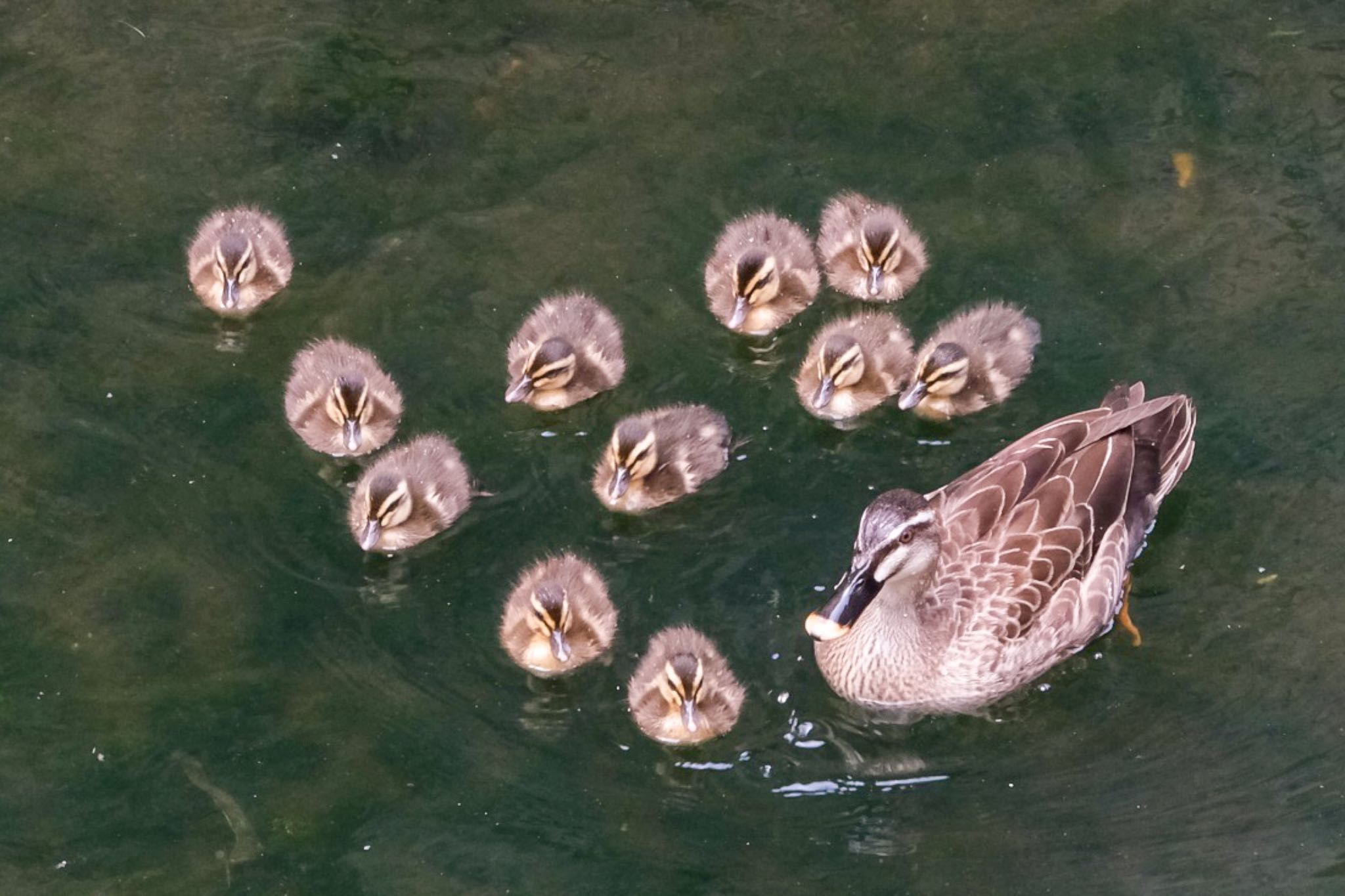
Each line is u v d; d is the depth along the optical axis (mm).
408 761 12023
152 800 11703
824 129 16422
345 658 12703
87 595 12953
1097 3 17375
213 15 17391
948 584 12516
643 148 16297
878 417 14734
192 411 14312
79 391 14344
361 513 13445
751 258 14711
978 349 14641
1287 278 15195
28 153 16062
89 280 15141
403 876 11273
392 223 15742
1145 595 13273
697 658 12117
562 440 14477
